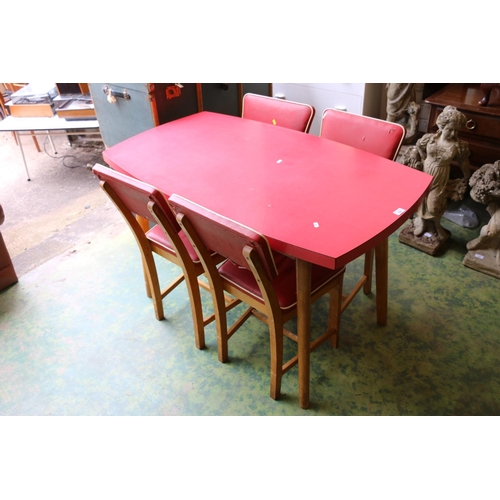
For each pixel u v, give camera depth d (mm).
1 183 3488
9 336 2166
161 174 1865
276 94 3477
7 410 1835
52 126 3230
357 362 1965
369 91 3070
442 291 2289
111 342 2117
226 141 2146
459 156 2320
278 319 1580
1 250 2350
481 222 2766
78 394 1890
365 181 1725
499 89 2541
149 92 2723
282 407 1807
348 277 2420
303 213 1545
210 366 1987
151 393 1885
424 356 1971
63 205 3188
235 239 1370
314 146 2039
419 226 2566
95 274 2529
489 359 1938
